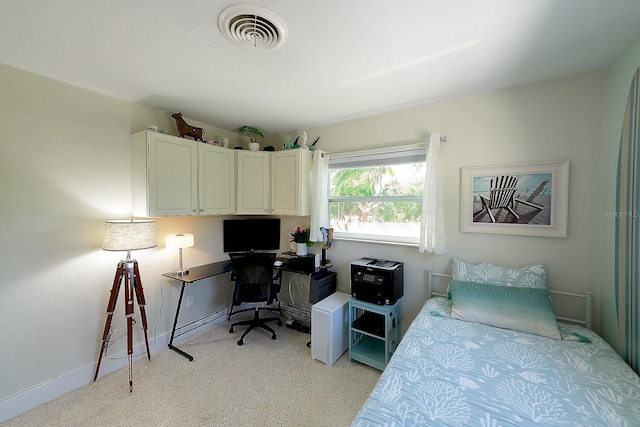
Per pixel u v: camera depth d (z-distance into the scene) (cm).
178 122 252
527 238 202
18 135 178
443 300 223
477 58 164
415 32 139
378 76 188
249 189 305
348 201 296
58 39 146
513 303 180
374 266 235
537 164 195
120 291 230
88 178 211
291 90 211
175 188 244
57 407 183
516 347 152
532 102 198
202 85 203
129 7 121
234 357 246
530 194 199
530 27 135
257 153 308
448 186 231
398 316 249
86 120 209
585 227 183
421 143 240
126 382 210
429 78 191
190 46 152
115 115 226
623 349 151
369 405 111
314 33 140
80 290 207
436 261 239
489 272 206
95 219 216
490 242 215
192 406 185
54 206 195
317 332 240
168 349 262
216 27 136
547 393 116
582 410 106
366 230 286
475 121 219
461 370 132
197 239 297
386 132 263
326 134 305
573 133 186
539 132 196
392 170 269
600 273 178
